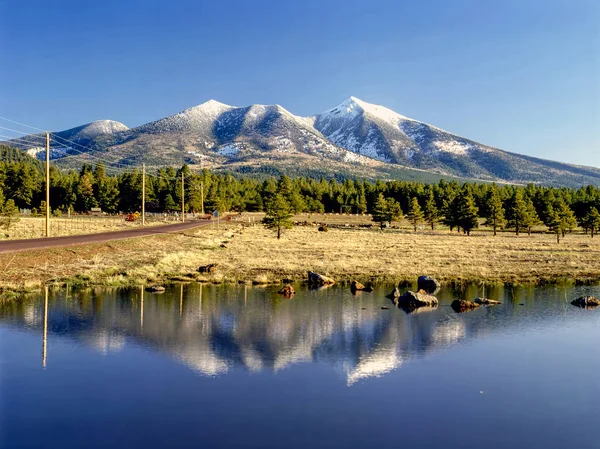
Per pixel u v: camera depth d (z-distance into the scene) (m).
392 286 31.75
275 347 16.75
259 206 171.50
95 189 141.75
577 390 13.26
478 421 11.20
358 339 18.08
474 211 91.56
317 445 9.82
